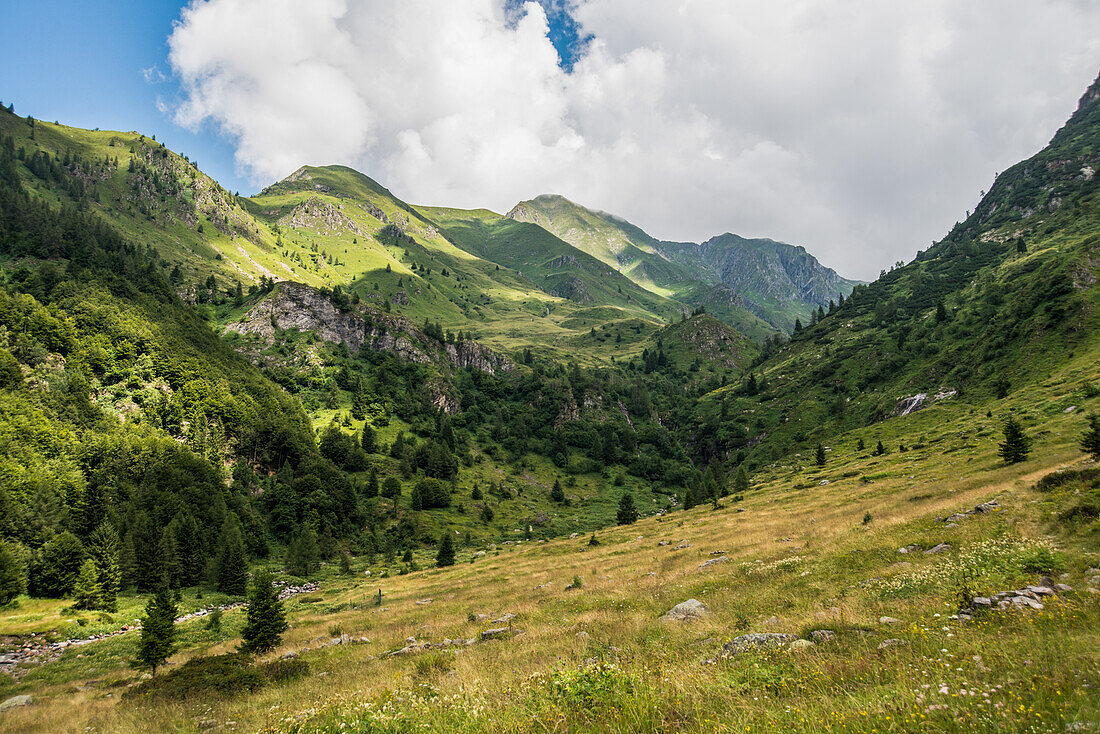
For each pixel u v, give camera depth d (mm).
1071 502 23891
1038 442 62969
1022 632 11328
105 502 101000
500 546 121500
